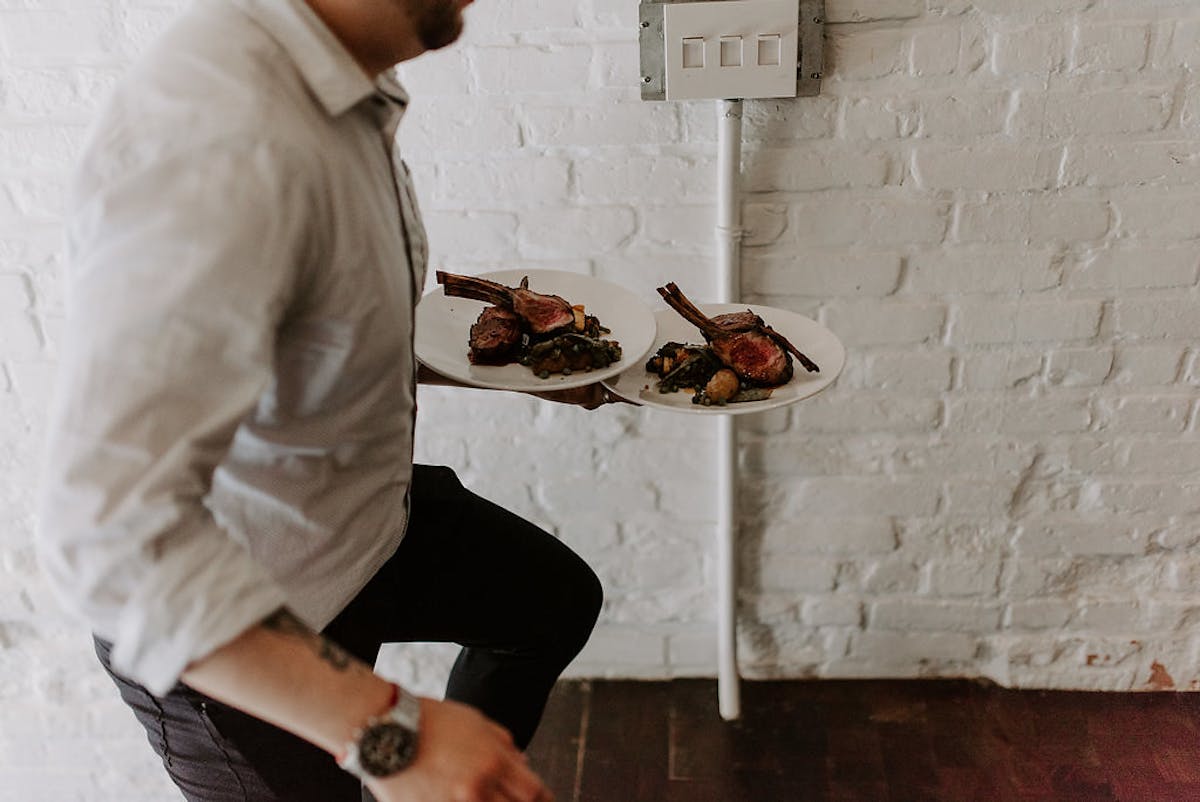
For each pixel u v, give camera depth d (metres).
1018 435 1.60
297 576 0.96
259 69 0.74
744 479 1.67
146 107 0.68
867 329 1.53
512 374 1.13
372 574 1.04
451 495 1.21
